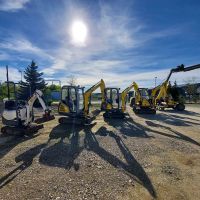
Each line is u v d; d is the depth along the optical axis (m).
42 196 5.16
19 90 35.28
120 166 7.00
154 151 8.61
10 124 11.65
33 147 9.31
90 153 8.38
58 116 19.72
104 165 7.10
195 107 30.81
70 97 14.80
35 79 44.69
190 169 6.79
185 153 8.38
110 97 18.31
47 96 39.59
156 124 15.39
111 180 5.99
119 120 17.42
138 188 5.55
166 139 10.69
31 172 6.57
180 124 15.41
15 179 6.09
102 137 11.17
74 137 11.21
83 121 14.49
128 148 9.04
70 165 7.11
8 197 5.13
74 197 5.11
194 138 10.95
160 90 24.34
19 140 10.63
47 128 13.69
